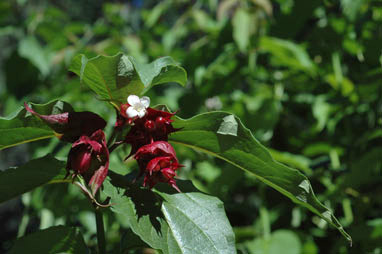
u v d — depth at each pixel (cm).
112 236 82
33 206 87
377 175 76
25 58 103
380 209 87
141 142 44
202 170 89
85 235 83
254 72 93
